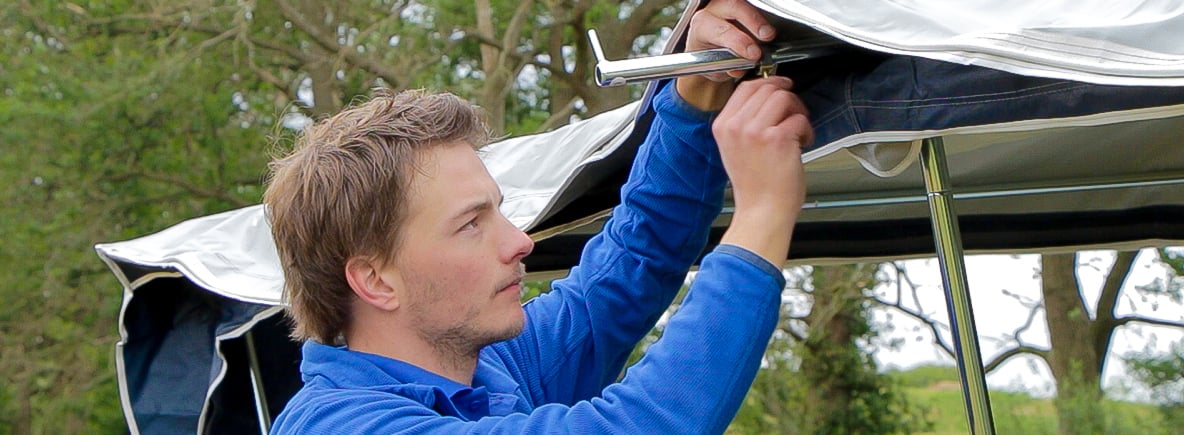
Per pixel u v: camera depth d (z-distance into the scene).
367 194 1.43
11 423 12.16
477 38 10.09
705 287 1.33
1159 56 1.21
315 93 10.74
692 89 1.67
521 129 10.23
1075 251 2.93
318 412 1.41
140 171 11.45
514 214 2.47
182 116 11.25
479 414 1.48
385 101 1.50
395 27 10.08
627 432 1.27
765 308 1.31
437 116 1.47
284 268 1.53
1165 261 8.75
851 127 1.48
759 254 1.33
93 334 12.16
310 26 10.49
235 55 10.73
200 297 3.36
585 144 2.56
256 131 11.62
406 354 1.48
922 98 1.40
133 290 3.35
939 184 1.58
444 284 1.44
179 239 3.30
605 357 1.76
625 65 1.42
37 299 11.74
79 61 11.07
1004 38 1.25
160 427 3.30
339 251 1.45
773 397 10.30
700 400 1.27
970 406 1.60
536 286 8.41
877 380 10.40
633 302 1.75
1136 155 2.29
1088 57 1.21
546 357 1.72
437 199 1.43
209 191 11.62
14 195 11.19
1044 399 9.46
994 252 2.94
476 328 1.46
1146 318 8.95
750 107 1.40
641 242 1.74
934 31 1.34
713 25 1.48
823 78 1.52
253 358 3.35
